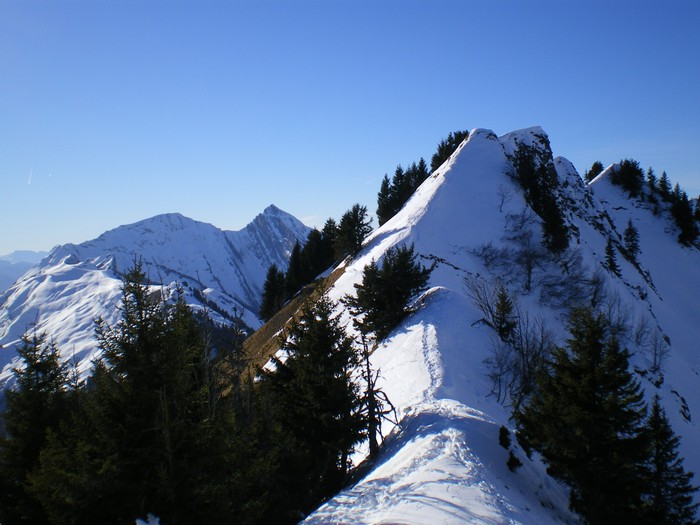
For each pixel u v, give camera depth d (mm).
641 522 15625
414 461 16859
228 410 13203
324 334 19875
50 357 18016
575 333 17656
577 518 17656
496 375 33250
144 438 11219
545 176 82875
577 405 16516
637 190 113875
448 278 57406
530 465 19344
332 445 18297
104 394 11375
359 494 14023
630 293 70625
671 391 47062
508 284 60031
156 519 10773
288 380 21703
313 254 94625
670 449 23219
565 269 60844
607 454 15930
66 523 10891
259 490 16250
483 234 67750
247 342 70438
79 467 10914
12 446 16453
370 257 65375
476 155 84562
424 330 37688
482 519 11922
